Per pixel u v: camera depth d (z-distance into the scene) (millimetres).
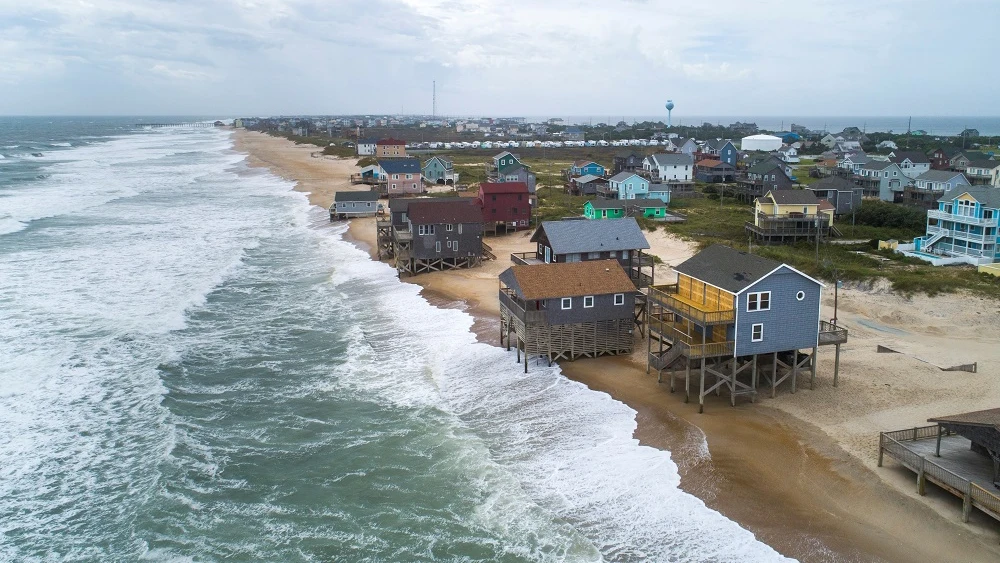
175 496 28141
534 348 40438
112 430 33562
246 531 25922
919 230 76688
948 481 24828
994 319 44750
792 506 26047
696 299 38625
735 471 28516
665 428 32500
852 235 75875
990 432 24078
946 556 22875
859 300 49719
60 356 42406
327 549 24797
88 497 28062
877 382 36188
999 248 61438
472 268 65250
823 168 141250
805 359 36375
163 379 39500
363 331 47969
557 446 31422
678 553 23766
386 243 71312
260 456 31281
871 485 26953
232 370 41125
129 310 51875
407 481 28953
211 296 56438
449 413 35250
